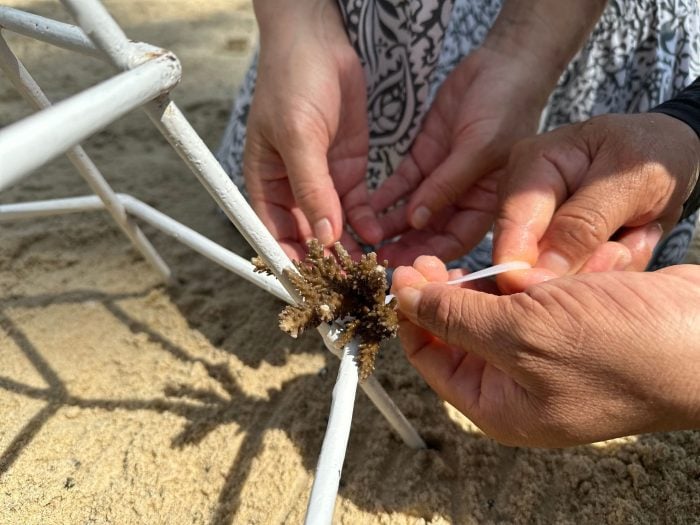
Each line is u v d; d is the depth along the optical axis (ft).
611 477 1.06
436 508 1.03
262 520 1.03
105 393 1.23
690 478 1.05
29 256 1.53
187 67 2.52
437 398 1.21
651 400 0.73
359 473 1.09
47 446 1.13
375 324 0.77
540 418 0.81
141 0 3.10
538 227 0.94
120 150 1.98
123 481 1.08
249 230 0.68
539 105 1.27
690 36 1.47
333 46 1.19
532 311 0.74
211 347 1.34
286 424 1.17
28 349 1.31
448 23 1.33
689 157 0.95
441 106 1.34
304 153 1.08
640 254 0.99
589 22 1.28
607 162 0.92
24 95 0.93
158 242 1.61
